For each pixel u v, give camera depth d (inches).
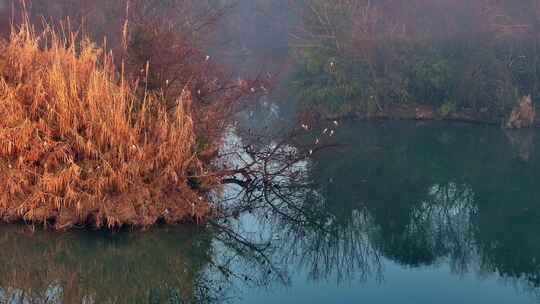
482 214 729.0
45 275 538.3
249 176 694.5
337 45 1440.7
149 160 582.2
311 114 1082.7
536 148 1087.0
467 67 1366.9
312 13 1513.3
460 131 1254.3
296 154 786.8
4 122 565.3
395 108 1445.6
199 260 581.6
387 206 759.1
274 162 797.2
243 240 619.8
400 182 864.9
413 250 620.4
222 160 756.0
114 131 570.6
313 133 1174.3
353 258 593.0
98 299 498.3
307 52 1454.2
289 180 757.9
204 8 1370.6
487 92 1342.3
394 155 1036.5
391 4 1553.9
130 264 567.2
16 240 560.4
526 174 912.9
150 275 555.8
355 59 1428.4
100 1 1143.0
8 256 550.3
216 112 716.0
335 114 1424.7
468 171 936.3
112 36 1067.9
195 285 526.9
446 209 759.1
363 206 750.5
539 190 829.2
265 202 710.5
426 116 1391.5
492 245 632.4
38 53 631.2
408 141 1156.5
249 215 674.2
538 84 1331.2
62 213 565.6
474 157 1029.8
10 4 1075.3
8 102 567.8
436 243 643.5
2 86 578.2
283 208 711.7
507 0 1387.8
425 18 1492.4
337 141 1136.2
